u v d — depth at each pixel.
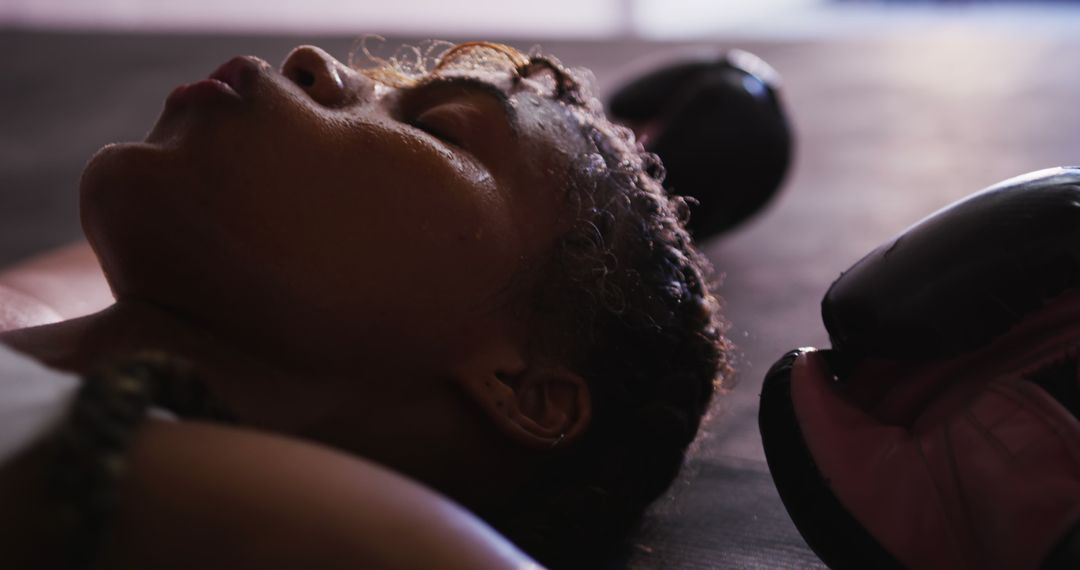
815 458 0.77
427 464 0.84
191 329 0.80
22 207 2.65
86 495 0.54
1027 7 8.05
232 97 0.80
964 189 2.95
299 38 6.04
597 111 1.04
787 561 1.02
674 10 7.70
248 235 0.78
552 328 0.88
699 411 0.98
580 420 0.89
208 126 0.79
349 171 0.81
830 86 4.79
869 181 3.05
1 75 4.55
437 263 0.82
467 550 0.60
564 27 7.13
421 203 0.82
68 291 1.27
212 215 0.78
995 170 3.19
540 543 0.87
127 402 0.58
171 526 0.56
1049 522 0.71
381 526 0.59
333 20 7.09
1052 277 0.74
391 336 0.81
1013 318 0.75
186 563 0.56
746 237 2.42
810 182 3.03
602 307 0.90
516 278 0.86
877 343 0.77
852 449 0.76
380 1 7.26
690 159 1.96
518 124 0.89
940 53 5.72
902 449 0.76
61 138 3.49
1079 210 0.75
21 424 0.57
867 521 0.75
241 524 0.57
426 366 0.83
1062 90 4.48
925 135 3.70
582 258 0.89
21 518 0.55
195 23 6.71
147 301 0.82
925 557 0.74
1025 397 0.75
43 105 3.99
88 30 6.07
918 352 0.76
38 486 0.56
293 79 0.87
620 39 6.47
